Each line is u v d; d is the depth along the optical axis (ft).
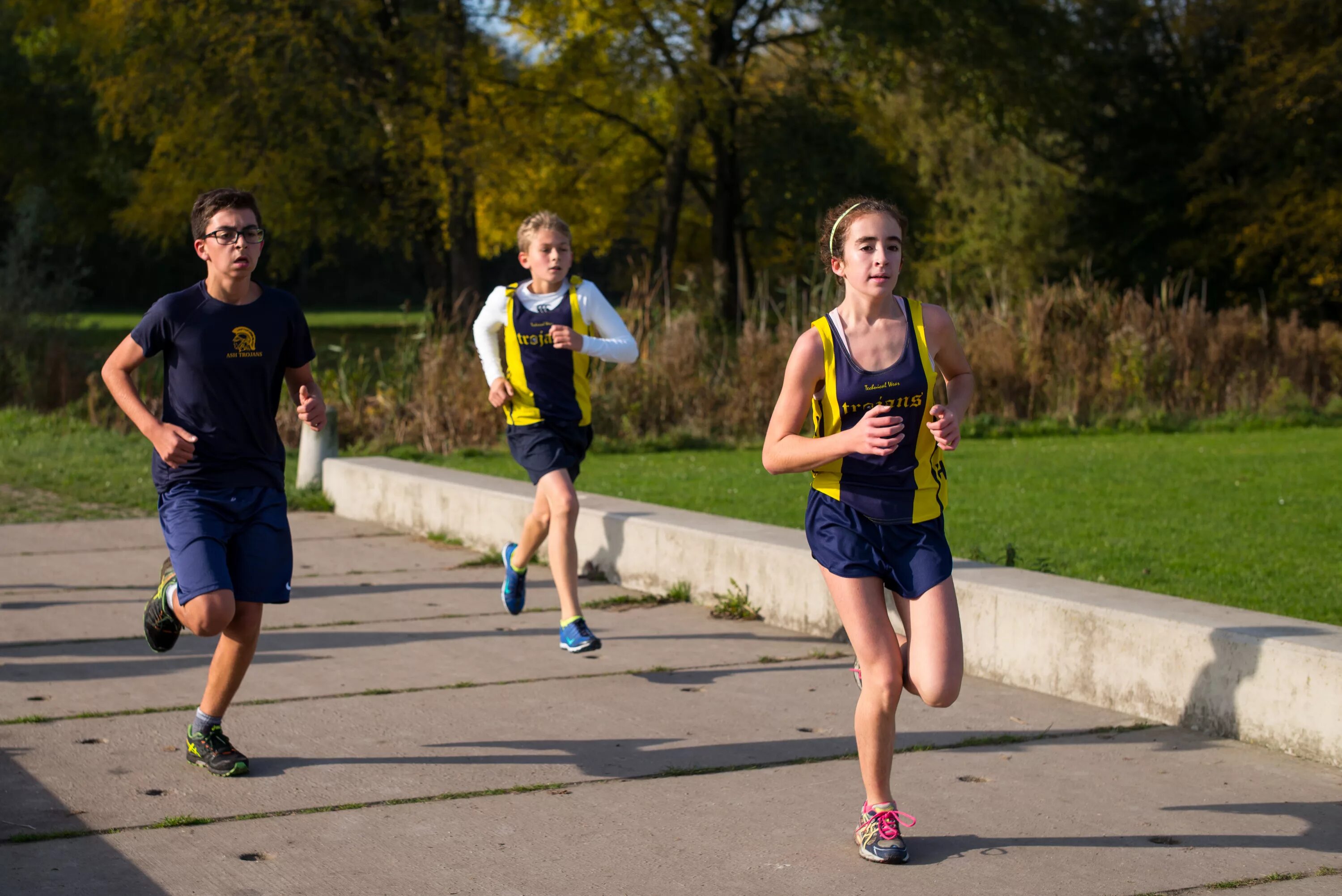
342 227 233.35
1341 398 141.38
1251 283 261.65
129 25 188.44
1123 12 276.62
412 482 67.51
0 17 276.21
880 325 25.45
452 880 24.14
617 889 23.80
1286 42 236.22
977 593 39.63
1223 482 81.20
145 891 23.49
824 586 44.80
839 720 34.83
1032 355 129.29
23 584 53.42
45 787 29.25
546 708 36.04
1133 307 134.10
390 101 200.23
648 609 49.62
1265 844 26.04
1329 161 238.07
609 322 42.27
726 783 29.78
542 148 206.08
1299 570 51.11
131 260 462.19
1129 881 24.20
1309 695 31.37
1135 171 277.85
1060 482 81.41
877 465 25.36
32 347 137.18
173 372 29.35
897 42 201.36
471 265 208.74
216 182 197.26
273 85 189.78
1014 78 216.13
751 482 83.97
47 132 299.99
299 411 31.19
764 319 121.29
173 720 34.63
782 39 227.81
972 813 27.89
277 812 27.73
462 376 110.93
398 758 31.50
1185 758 31.53
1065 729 34.01
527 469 42.52
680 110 205.46
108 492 79.97
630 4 201.98
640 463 98.12
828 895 23.56
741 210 237.66
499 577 55.88
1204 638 33.58
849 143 218.59
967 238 284.82
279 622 47.21
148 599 50.60
